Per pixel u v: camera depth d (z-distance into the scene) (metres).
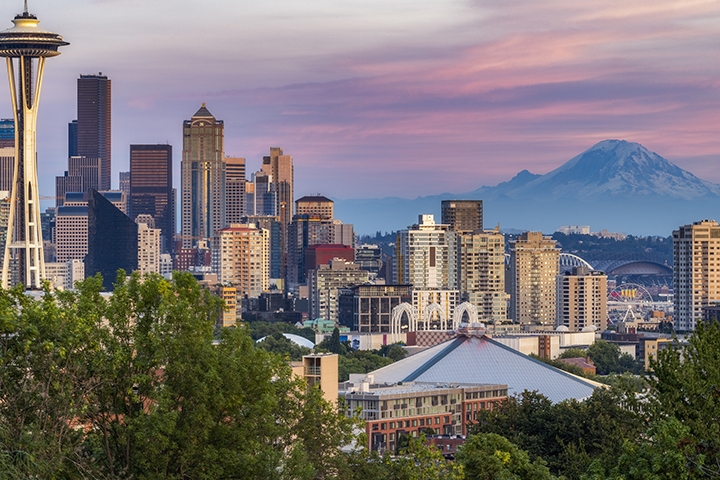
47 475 195.38
